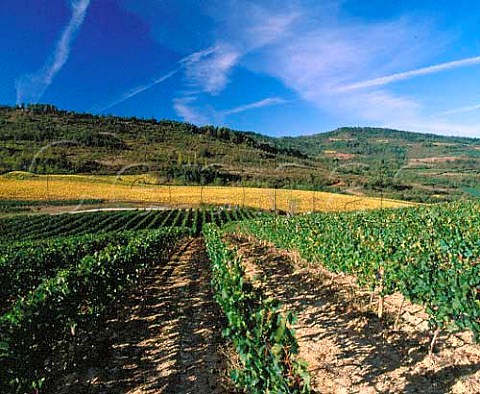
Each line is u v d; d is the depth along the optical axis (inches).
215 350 274.2
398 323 288.8
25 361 200.4
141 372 244.5
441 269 257.9
